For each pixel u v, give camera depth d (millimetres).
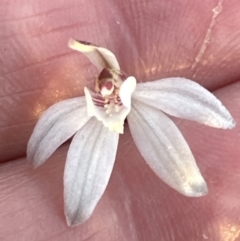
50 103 48
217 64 49
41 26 46
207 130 45
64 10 46
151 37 48
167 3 47
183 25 48
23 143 49
